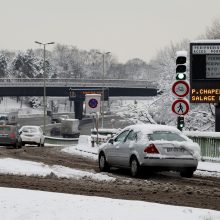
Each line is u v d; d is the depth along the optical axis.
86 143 59.28
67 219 11.52
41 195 14.84
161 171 24.00
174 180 22.69
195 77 35.34
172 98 78.88
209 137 30.81
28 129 58.69
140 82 145.62
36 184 19.53
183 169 23.38
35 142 58.16
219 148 30.11
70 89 136.50
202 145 31.41
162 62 87.25
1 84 141.00
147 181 21.66
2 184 19.41
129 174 25.33
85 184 19.86
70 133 123.31
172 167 23.12
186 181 22.31
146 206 13.11
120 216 11.80
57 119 169.00
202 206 15.09
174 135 23.72
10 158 31.83
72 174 23.64
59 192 17.23
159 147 23.08
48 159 33.44
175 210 12.69
